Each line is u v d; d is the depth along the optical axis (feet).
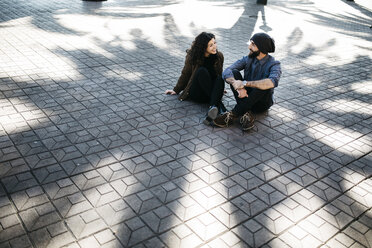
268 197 9.79
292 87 18.37
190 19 32.71
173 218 8.68
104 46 21.97
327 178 10.91
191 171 10.62
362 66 23.18
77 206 8.76
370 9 56.54
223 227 8.54
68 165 10.30
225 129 13.41
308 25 36.11
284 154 12.05
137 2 38.55
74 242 7.70
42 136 11.62
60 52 19.97
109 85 16.26
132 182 9.85
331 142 13.11
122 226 8.27
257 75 13.75
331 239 8.47
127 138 12.06
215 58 14.23
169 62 20.26
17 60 18.03
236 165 11.15
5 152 10.59
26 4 31.73
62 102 14.11
